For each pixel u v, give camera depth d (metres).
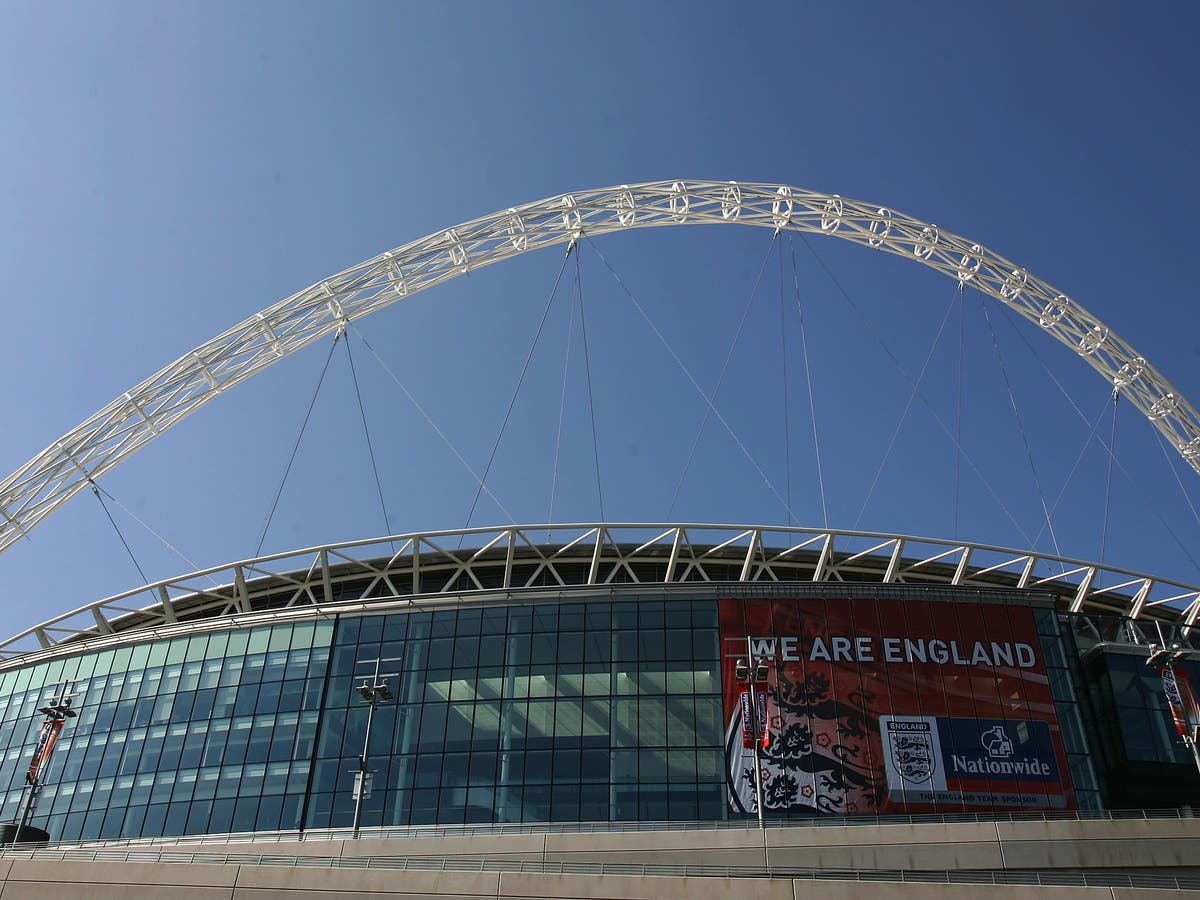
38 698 62.16
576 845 40.72
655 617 56.66
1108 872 39.75
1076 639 56.88
